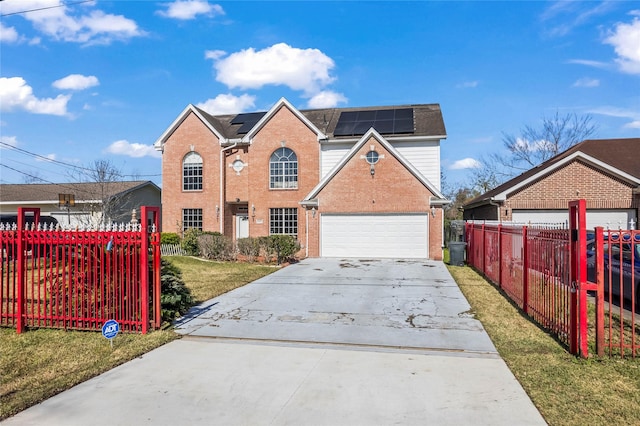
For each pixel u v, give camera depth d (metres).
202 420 3.98
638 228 16.98
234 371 5.25
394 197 18.80
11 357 5.76
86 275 7.12
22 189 28.64
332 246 19.39
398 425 3.86
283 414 4.09
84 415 4.09
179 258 17.55
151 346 6.21
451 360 5.64
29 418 4.04
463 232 19.88
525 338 6.59
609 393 4.52
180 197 23.28
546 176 18.02
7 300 7.19
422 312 8.49
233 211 23.72
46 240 7.11
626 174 17.05
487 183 43.00
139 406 4.28
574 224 5.88
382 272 14.38
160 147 23.56
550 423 3.88
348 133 21.61
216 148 22.94
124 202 27.19
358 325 7.52
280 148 21.92
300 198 21.61
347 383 4.85
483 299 9.77
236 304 9.33
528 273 8.24
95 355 5.84
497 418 3.98
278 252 16.98
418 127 21.72
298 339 6.66
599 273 5.64
